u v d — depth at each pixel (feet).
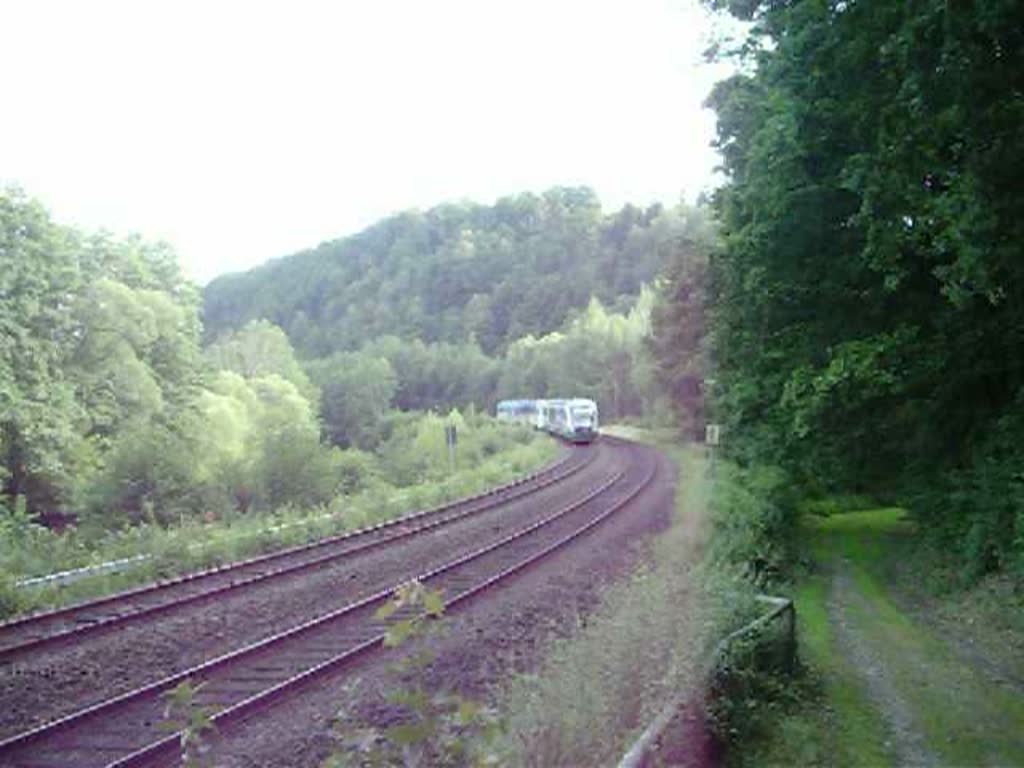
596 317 487.61
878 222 51.08
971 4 38.06
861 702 38.60
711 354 129.49
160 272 267.80
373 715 37.29
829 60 52.60
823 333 75.25
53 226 201.46
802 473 91.20
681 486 123.03
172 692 21.01
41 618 58.49
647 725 28.22
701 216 448.65
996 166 42.42
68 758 34.14
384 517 111.34
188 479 122.83
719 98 87.30
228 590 66.33
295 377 411.13
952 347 64.80
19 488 176.86
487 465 172.55
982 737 34.04
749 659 35.42
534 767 24.40
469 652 46.98
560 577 67.82
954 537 68.08
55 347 192.95
